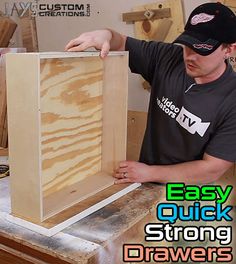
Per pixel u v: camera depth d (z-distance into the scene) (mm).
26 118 740
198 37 911
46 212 810
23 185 788
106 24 1471
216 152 1006
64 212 834
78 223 812
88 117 990
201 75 979
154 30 1354
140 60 1176
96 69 977
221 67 1004
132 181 1033
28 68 712
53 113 853
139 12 1372
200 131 1037
